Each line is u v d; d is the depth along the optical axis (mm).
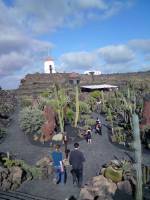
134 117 9734
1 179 11859
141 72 70688
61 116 26500
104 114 37875
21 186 12344
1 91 53062
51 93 44531
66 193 11242
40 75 66938
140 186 9703
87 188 10812
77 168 11812
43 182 12812
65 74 67125
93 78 69625
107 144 22250
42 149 21156
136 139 9672
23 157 18703
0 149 21500
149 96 28578
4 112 39500
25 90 59844
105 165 14008
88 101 43406
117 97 35156
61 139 23500
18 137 26047
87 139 22938
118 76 70250
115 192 10500
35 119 26641
